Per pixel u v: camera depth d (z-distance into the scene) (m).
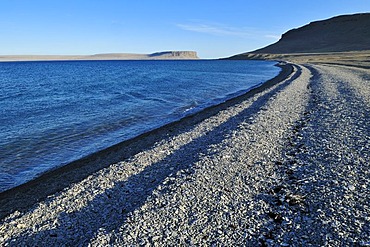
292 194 7.23
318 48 160.62
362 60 71.12
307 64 75.81
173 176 8.94
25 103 27.56
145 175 9.68
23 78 60.81
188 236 5.92
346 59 80.94
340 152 9.78
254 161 9.65
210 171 8.95
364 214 6.01
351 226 5.65
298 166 9.00
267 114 16.78
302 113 17.05
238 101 26.64
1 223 7.55
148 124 19.19
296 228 5.84
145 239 5.91
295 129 13.50
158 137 15.75
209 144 12.18
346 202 6.54
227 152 10.52
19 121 19.81
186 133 14.70
